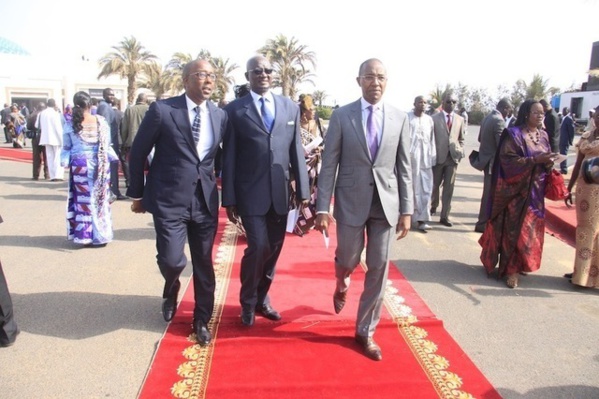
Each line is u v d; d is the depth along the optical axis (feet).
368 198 11.12
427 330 12.68
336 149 11.30
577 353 11.85
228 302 14.17
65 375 10.42
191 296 14.73
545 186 16.28
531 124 16.10
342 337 12.10
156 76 131.23
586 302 15.06
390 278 16.63
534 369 11.07
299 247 19.85
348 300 14.44
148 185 11.84
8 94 120.06
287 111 12.47
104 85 135.03
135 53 127.44
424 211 23.44
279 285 15.61
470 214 27.84
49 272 16.70
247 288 12.36
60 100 128.98
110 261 18.01
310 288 15.39
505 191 16.05
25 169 44.19
